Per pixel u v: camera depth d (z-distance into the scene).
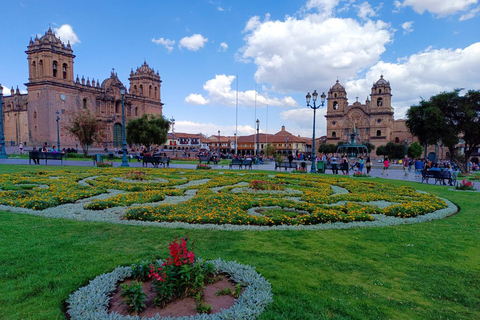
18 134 69.88
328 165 25.11
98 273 4.82
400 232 7.51
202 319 3.54
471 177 25.97
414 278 4.94
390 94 95.44
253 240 6.66
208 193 12.30
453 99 26.42
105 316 3.59
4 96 77.56
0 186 12.87
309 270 5.15
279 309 3.95
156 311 3.80
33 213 8.66
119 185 13.88
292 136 104.44
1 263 5.08
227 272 4.86
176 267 4.11
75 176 16.91
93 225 7.51
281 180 17.23
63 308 3.93
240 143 103.62
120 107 77.50
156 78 89.19
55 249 5.78
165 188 13.65
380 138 94.06
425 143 29.14
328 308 4.02
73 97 65.31
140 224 7.75
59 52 62.66
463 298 4.36
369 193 13.30
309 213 9.33
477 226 8.20
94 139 48.53
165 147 100.75
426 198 12.19
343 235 7.19
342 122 99.81
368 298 4.30
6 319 3.60
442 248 6.32
